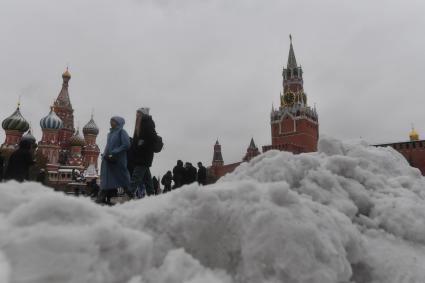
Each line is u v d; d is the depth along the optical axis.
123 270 1.64
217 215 2.18
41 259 1.41
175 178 12.27
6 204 1.75
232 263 2.06
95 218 1.74
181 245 2.09
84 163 73.12
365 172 3.66
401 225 2.90
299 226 2.04
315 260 1.96
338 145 4.65
